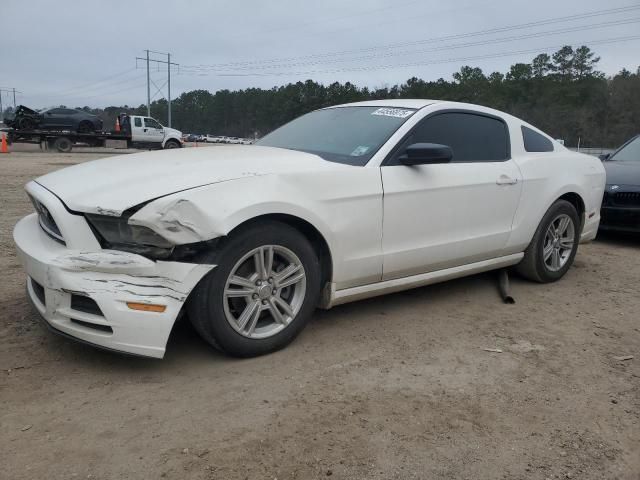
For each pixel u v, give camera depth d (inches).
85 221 111.5
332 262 131.0
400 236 142.5
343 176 131.0
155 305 106.8
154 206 105.5
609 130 2618.1
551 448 95.7
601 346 140.3
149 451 89.8
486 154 168.2
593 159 210.4
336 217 129.4
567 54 3093.0
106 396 106.1
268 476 85.1
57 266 108.8
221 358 123.5
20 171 581.6
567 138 2682.1
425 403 108.3
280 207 117.9
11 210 314.8
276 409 103.7
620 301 178.4
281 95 3503.9
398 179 140.3
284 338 126.0
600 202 210.7
